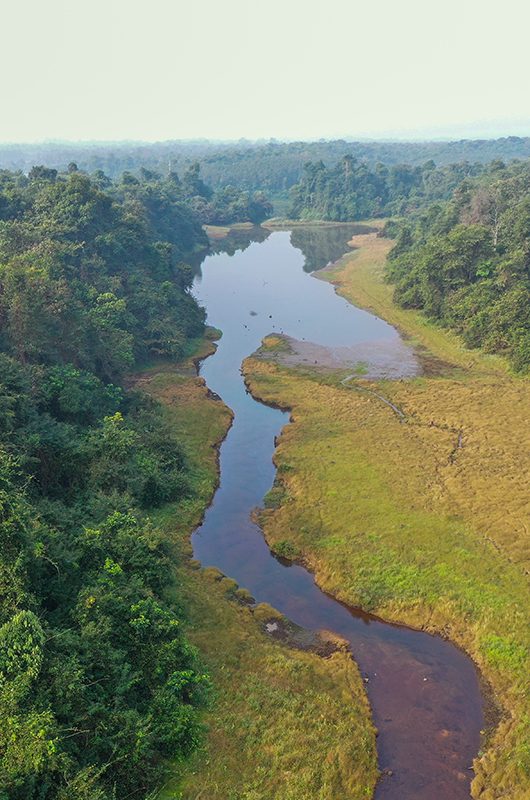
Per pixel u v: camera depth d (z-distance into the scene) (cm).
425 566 3703
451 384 6359
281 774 2441
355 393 6306
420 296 8925
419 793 2498
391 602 3494
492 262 8131
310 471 4838
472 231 8456
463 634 3272
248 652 3109
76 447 3988
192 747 2417
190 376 6931
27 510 2806
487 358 6975
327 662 3117
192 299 9006
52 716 2056
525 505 4184
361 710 2841
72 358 5366
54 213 7994
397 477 4656
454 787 2523
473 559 3722
